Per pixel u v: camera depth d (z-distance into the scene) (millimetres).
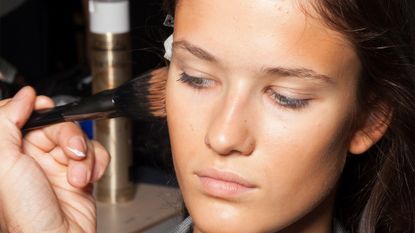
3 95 1308
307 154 673
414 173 814
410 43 747
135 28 1234
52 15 1743
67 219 836
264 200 675
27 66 1720
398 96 742
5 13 1625
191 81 689
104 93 815
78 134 829
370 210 847
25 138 841
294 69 647
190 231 853
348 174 855
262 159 668
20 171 809
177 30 688
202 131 682
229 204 678
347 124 696
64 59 1770
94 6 1146
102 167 856
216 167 673
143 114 812
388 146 810
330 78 662
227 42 650
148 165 1296
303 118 665
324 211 778
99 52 1151
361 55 682
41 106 833
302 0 640
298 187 680
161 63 877
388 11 712
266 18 641
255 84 657
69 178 827
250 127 662
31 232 808
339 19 653
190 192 696
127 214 1158
